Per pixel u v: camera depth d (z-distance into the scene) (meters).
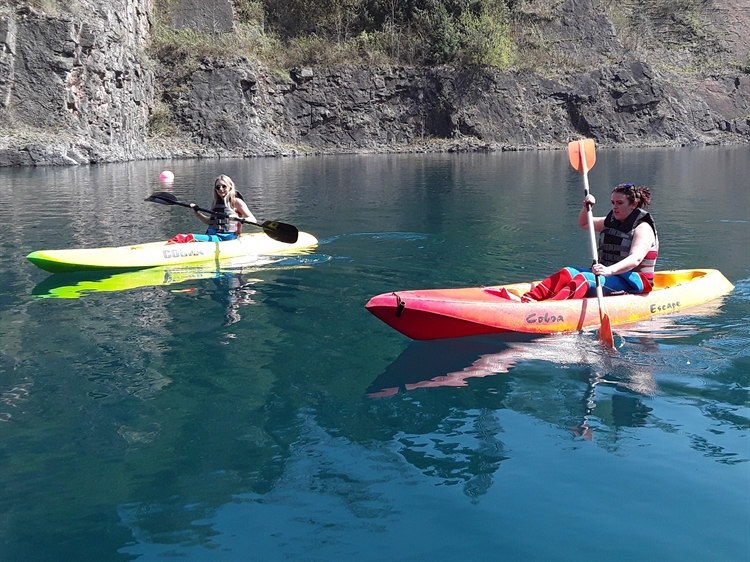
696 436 3.02
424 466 2.79
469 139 32.22
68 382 3.75
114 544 2.27
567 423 3.18
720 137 38.09
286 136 30.22
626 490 2.57
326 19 34.06
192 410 3.37
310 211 11.24
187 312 5.20
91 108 22.47
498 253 7.54
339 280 6.29
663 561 2.15
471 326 4.48
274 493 2.58
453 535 2.30
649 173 18.95
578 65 35.53
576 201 12.55
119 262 6.80
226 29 30.25
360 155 29.03
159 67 27.50
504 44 33.59
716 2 46.47
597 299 4.81
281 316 5.07
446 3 33.94
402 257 7.34
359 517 2.42
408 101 32.12
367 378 3.80
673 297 5.16
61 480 2.69
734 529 2.31
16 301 5.54
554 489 2.59
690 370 3.87
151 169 20.22
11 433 3.12
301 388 3.65
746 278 6.18
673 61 41.97
